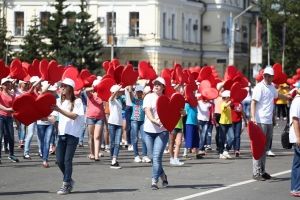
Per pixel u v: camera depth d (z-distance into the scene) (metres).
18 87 25.22
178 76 25.77
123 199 16.12
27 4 81.94
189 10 90.25
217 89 25.97
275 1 93.81
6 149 25.72
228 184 18.66
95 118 23.56
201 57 94.19
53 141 25.66
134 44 80.25
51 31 70.75
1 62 25.14
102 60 76.06
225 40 95.25
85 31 71.38
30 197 16.34
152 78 24.47
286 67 92.81
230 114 25.38
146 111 17.48
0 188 17.67
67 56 70.31
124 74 22.27
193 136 24.94
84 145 30.00
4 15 77.38
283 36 89.38
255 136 18.73
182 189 17.70
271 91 19.47
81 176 19.97
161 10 81.25
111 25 80.69
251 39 104.19
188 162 23.89
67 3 81.31
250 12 103.88
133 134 23.80
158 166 17.53
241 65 101.69
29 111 16.47
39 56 69.81
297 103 16.92
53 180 19.09
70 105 16.67
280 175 20.59
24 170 21.16
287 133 18.22
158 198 16.28
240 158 25.44
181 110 17.42
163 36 82.31
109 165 22.64
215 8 94.12
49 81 23.48
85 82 25.47
